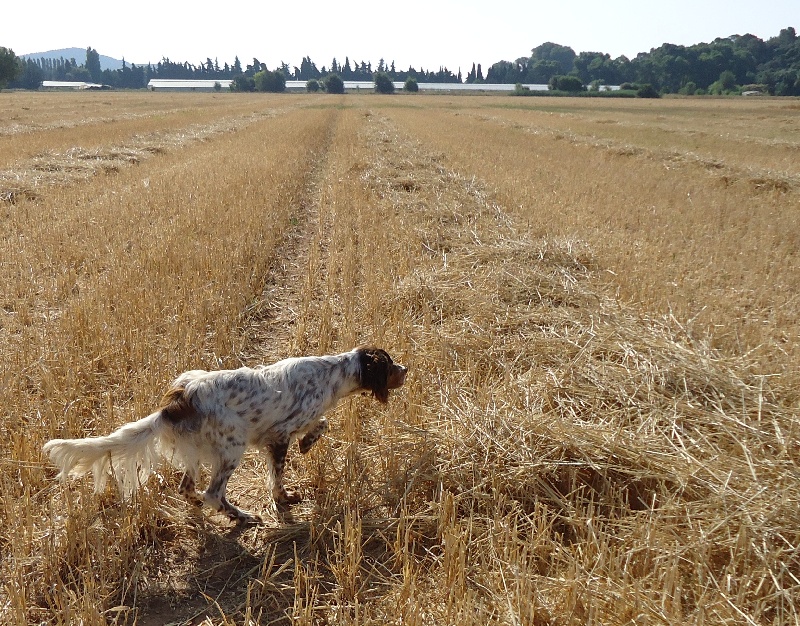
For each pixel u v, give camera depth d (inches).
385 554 176.2
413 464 204.2
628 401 226.8
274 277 417.7
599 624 141.2
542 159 919.0
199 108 2234.3
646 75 6481.3
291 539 186.5
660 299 347.6
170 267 390.0
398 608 151.7
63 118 1472.7
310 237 518.9
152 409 229.1
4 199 538.3
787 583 155.8
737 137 1256.2
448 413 227.0
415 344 296.2
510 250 402.0
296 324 335.3
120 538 174.9
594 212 575.5
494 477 193.5
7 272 371.9
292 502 203.9
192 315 319.6
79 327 295.1
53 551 165.6
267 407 188.5
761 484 181.8
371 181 682.2
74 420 222.5
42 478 198.8
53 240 428.1
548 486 194.5
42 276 375.6
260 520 194.7
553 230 482.9
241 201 576.4
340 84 5344.5
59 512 186.4
